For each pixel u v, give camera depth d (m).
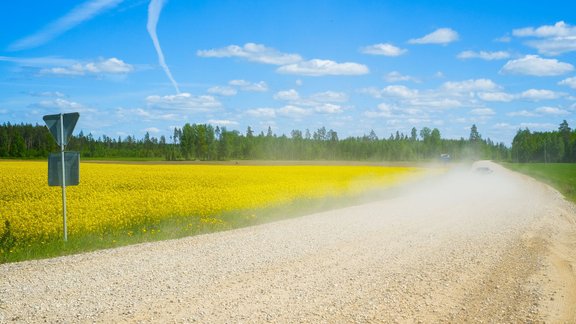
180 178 30.53
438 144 176.88
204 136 114.50
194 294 7.38
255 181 30.03
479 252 11.06
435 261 9.98
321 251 10.68
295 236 12.62
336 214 17.98
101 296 7.18
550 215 19.78
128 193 21.03
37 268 8.81
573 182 46.84
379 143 151.00
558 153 160.88
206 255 10.12
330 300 7.24
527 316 6.76
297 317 6.48
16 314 6.38
